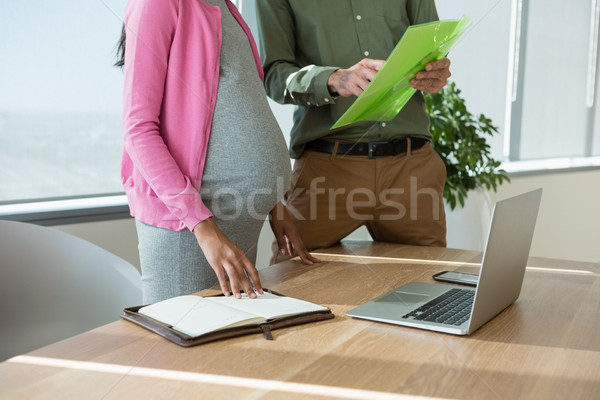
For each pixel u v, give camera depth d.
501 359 0.82
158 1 1.09
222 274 1.04
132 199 1.19
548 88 3.95
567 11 3.98
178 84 1.13
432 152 1.76
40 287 1.37
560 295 1.17
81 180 2.04
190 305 0.98
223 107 1.18
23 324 1.33
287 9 1.67
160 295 1.18
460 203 2.82
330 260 1.44
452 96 2.97
